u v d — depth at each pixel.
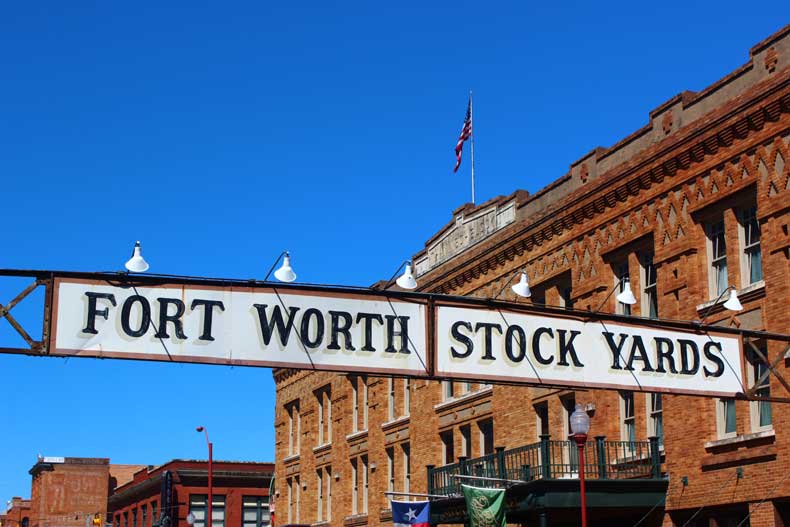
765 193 23.42
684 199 26.11
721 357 16.77
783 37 23.44
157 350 13.33
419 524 29.11
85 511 92.62
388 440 42.00
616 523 27.56
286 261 14.08
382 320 14.52
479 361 14.92
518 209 33.94
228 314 13.77
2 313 12.75
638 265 27.98
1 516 109.62
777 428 22.42
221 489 70.25
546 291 32.00
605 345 15.86
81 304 13.12
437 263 39.28
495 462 32.72
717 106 25.44
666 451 25.81
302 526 47.59
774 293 22.94
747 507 23.36
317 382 50.59
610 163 29.47
